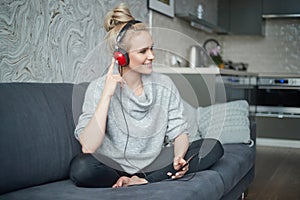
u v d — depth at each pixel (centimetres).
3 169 165
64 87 222
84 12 293
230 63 629
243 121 303
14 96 184
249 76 551
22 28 229
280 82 586
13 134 172
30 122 183
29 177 177
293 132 586
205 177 197
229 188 223
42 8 246
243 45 665
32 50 238
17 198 160
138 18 387
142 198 156
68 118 208
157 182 186
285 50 646
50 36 254
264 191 334
